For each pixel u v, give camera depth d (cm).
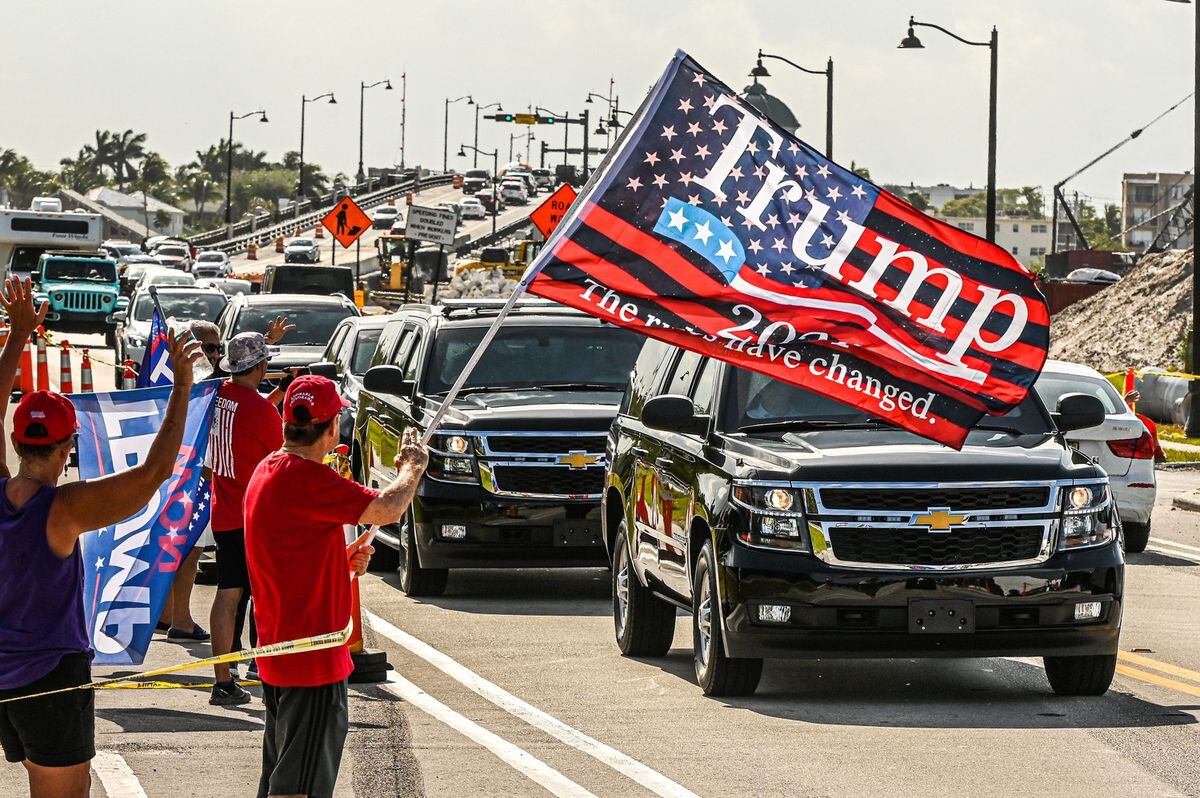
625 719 2164
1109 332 12244
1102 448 3891
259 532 1438
